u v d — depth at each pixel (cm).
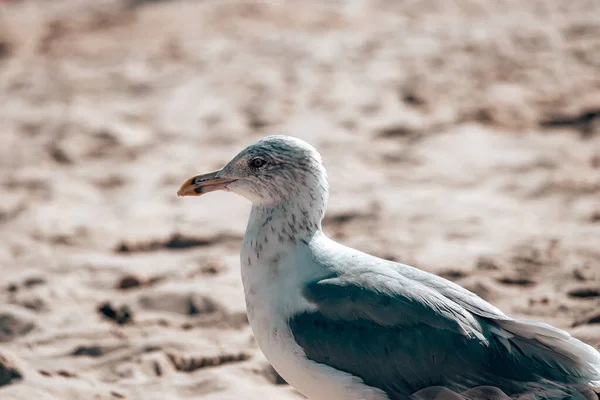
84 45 2639
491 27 2594
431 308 616
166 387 810
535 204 1322
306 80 2153
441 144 1670
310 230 677
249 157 689
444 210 1323
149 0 3172
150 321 977
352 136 1747
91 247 1277
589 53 2242
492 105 1880
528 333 607
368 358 619
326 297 636
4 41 2614
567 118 1792
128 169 1641
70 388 803
